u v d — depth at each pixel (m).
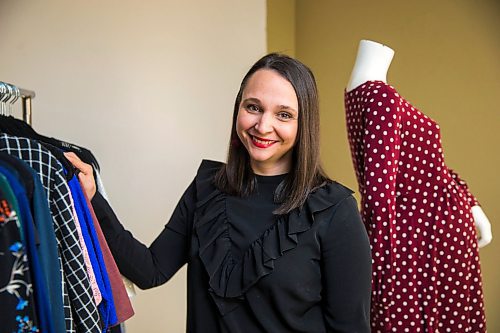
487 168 2.54
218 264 1.20
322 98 2.98
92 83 2.23
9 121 1.18
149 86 2.29
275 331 1.18
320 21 2.96
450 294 1.67
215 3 2.36
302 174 1.19
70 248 1.06
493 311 2.56
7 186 0.89
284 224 1.18
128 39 2.25
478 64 2.54
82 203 1.14
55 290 0.98
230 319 1.20
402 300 1.64
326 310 1.22
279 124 1.17
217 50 2.37
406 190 1.68
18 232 0.89
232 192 1.26
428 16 2.65
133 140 2.28
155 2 2.28
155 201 2.33
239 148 1.27
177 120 2.33
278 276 1.15
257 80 1.18
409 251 1.65
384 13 2.77
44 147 1.06
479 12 2.53
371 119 1.63
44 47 2.19
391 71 2.74
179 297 2.44
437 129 1.70
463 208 1.70
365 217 1.61
